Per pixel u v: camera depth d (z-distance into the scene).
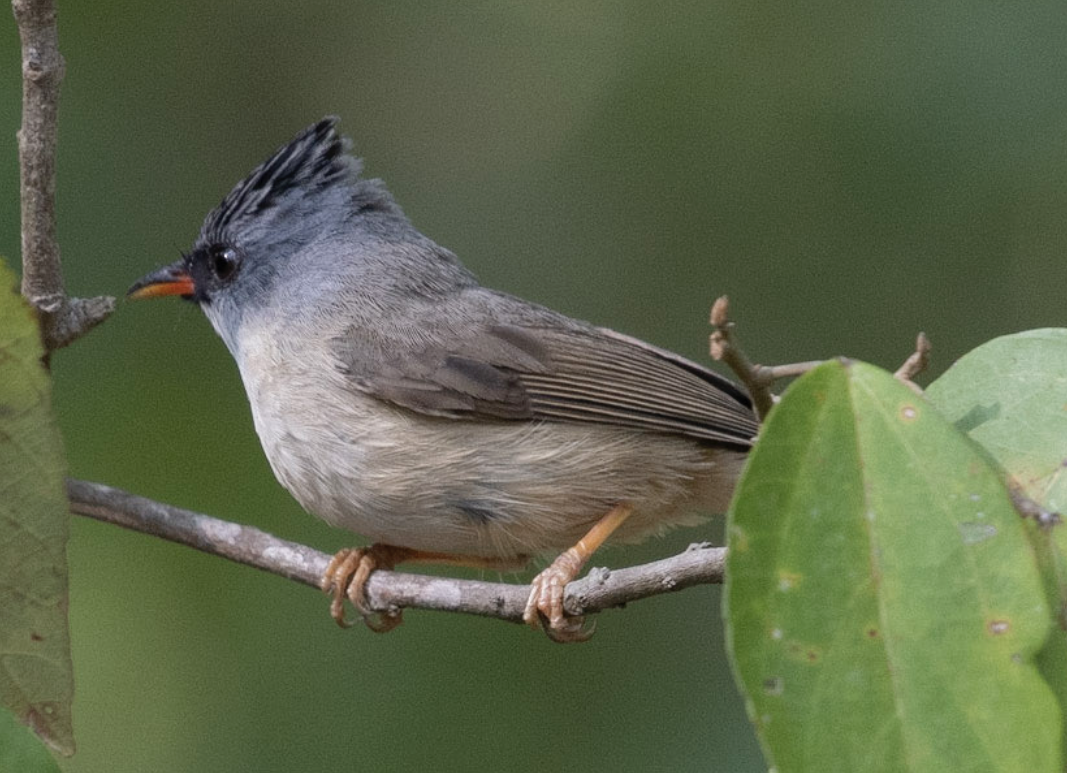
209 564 11.90
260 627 11.73
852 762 4.54
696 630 11.90
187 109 13.62
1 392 6.08
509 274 13.65
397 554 9.25
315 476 8.79
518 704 11.48
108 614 11.60
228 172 13.50
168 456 12.16
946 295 13.07
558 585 8.02
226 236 9.70
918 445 4.80
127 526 8.45
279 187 9.73
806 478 4.79
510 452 8.61
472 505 8.63
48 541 6.18
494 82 14.23
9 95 12.34
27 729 4.89
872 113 13.15
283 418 8.86
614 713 11.47
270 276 9.52
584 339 9.24
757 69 13.60
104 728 11.26
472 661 11.68
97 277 12.68
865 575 4.70
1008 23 12.92
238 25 14.02
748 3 13.77
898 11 13.37
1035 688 4.52
